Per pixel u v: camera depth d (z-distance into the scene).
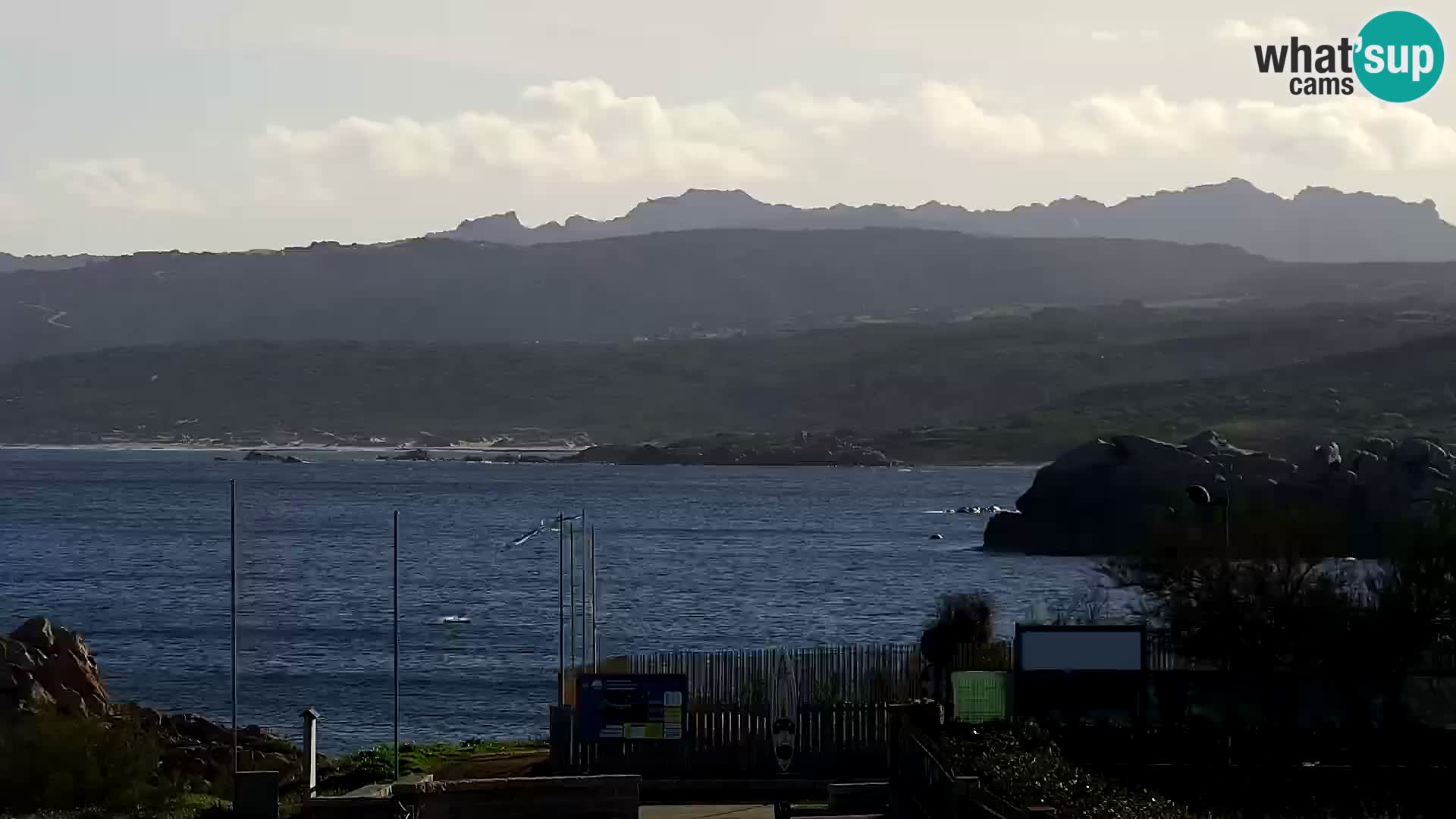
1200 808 40.16
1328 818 39.56
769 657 50.38
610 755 43.31
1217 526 57.19
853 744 43.03
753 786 41.97
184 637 105.00
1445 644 51.47
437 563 173.38
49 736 41.78
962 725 42.38
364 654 95.88
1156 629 55.47
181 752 50.50
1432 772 40.84
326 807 36.03
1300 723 45.50
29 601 130.75
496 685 82.38
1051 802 32.84
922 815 35.72
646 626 114.44
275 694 79.50
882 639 105.00
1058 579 149.88
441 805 36.25
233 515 48.62
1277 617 51.56
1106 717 45.12
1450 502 67.50
